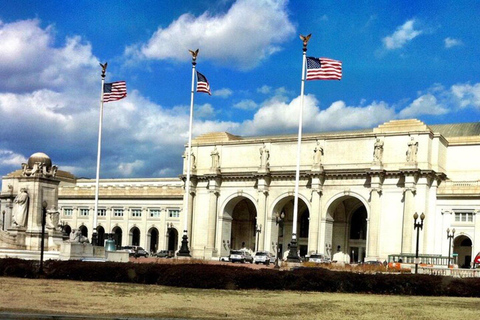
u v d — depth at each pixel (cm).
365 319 2709
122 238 14888
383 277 4156
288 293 3888
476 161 11306
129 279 4241
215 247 12375
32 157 6222
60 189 15838
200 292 3712
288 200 12031
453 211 10694
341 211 11950
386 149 10981
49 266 4406
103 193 15225
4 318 2397
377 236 10781
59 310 2597
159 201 14438
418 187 10675
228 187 12431
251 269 4288
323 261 9800
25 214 6072
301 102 7031
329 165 11394
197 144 12950
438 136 10956
